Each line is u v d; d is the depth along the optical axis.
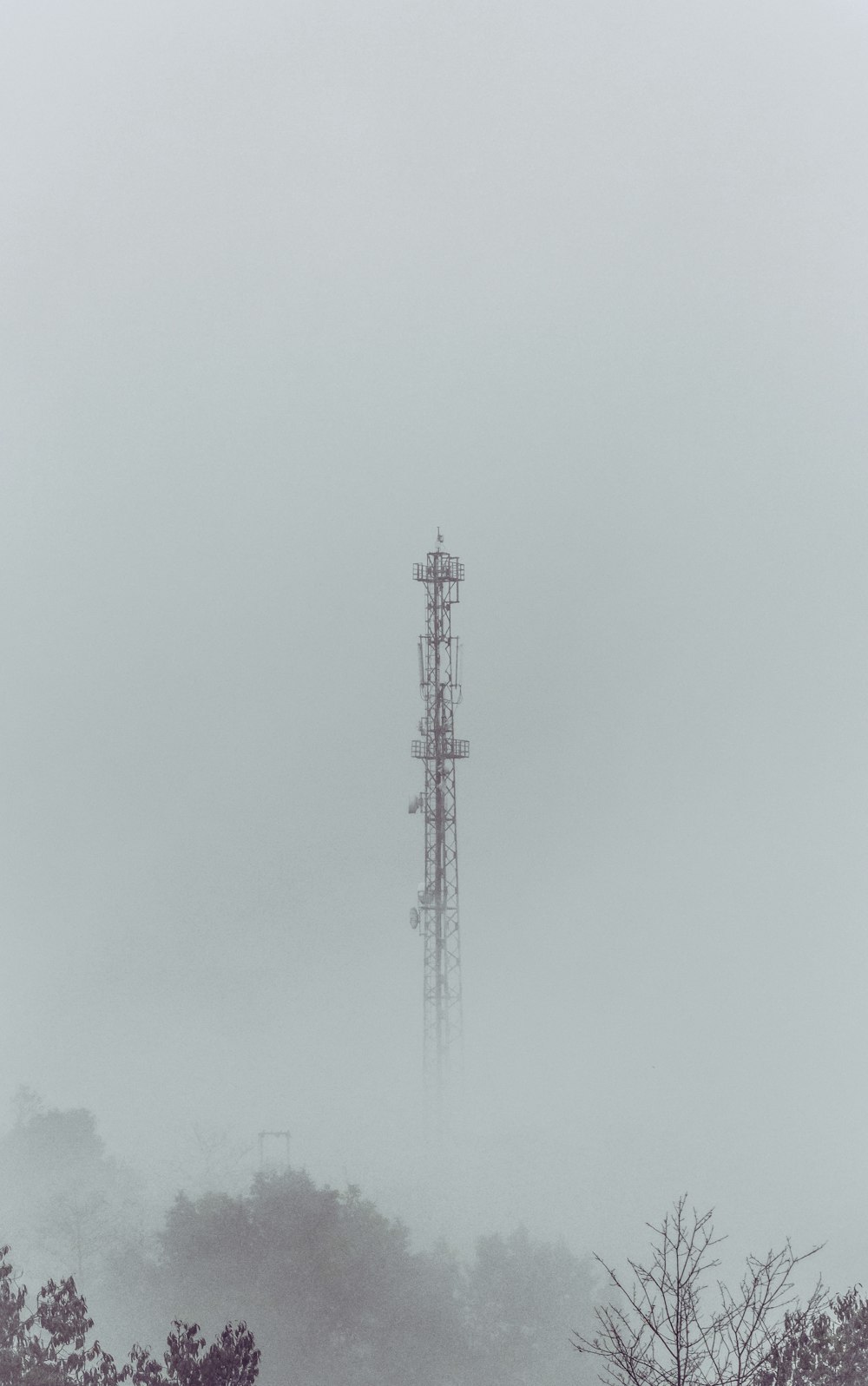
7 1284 30.06
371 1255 63.50
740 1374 23.05
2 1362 27.66
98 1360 57.19
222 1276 62.84
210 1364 27.88
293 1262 62.69
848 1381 23.50
